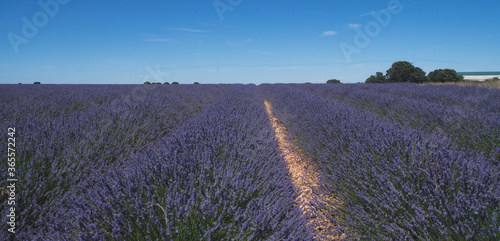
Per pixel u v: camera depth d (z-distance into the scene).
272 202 1.61
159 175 1.83
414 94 7.76
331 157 2.67
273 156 2.56
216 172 1.87
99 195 1.58
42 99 6.05
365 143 2.54
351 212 1.77
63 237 1.30
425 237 1.41
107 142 2.74
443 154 1.92
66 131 2.71
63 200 1.80
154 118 4.05
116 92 8.94
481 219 1.36
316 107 5.02
